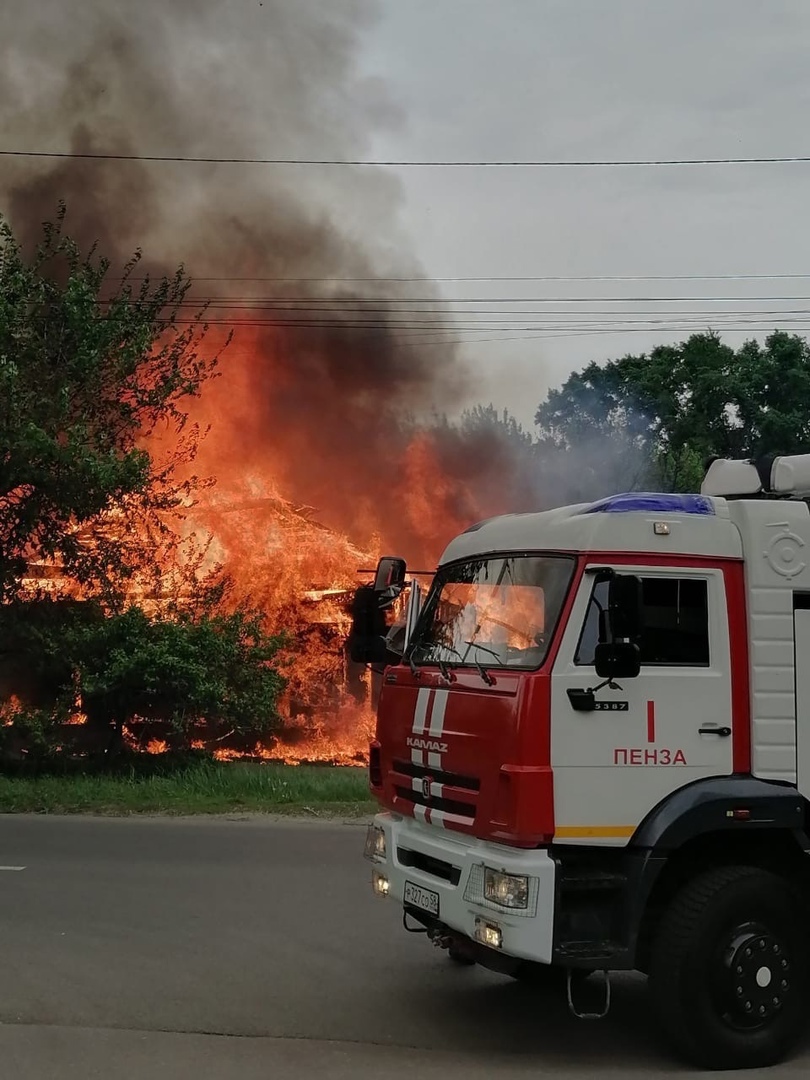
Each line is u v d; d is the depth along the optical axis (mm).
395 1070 4891
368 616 6363
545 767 4953
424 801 5633
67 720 16094
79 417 15781
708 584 5363
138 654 15602
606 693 5090
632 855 5027
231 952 6723
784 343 38219
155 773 15938
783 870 5379
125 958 6527
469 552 6027
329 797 13406
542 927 4820
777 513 5469
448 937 5582
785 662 5348
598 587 5195
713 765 5227
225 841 10688
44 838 10805
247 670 17453
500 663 5348
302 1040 5277
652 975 5094
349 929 7316
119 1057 4934
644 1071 4996
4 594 16328
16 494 15898
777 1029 5102
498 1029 5555
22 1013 5504
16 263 15922
